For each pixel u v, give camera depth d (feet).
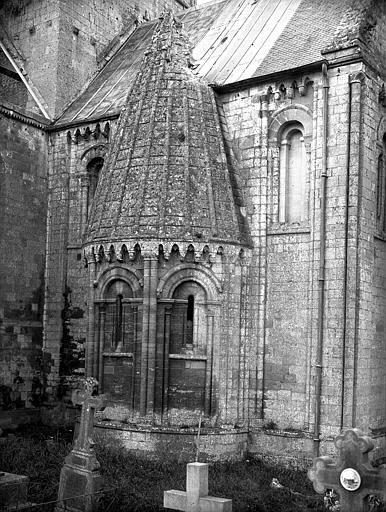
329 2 87.76
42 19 108.47
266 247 78.89
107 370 78.89
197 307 76.38
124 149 80.84
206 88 83.30
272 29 90.43
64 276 98.94
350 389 70.64
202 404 75.36
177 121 79.71
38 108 106.32
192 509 51.83
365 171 74.02
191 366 75.61
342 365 71.00
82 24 111.14
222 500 51.03
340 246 72.59
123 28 119.65
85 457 55.77
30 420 96.53
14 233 96.48
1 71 111.45
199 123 80.18
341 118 74.08
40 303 99.76
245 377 77.30
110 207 79.00
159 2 129.49
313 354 73.41
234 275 77.00
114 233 77.00
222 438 73.77
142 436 73.15
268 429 75.77
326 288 73.00
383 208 80.02
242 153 81.92
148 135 79.36
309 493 62.03
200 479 52.06
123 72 108.68
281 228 78.18
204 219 75.97
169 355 75.56
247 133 81.76
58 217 100.37
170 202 76.07
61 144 101.14
